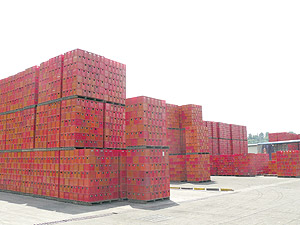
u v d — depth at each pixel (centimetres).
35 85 2098
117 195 1711
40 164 1917
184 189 2433
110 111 1922
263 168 4372
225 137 4919
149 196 1630
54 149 1814
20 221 1184
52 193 1784
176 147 3462
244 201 1628
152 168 1678
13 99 2341
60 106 1830
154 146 1728
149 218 1195
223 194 2008
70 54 1809
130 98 1791
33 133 2033
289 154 3709
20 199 1845
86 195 1563
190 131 3178
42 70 2031
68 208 1479
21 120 2198
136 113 1736
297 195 1839
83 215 1291
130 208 1464
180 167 3177
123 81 2089
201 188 2402
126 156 1802
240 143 5403
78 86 1738
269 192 2028
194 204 1559
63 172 1722
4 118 2430
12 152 2241
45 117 1936
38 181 1917
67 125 1742
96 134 1805
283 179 3328
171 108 3503
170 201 1686
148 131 1706
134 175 1688
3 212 1405
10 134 2312
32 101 2088
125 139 1920
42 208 1500
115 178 1716
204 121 4419
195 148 3105
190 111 3547
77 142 1686
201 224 1063
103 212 1358
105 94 1911
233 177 3831
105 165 1664
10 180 2219
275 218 1142
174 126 3497
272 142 6131
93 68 1855
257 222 1076
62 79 1859
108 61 1983
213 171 4284
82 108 1741
